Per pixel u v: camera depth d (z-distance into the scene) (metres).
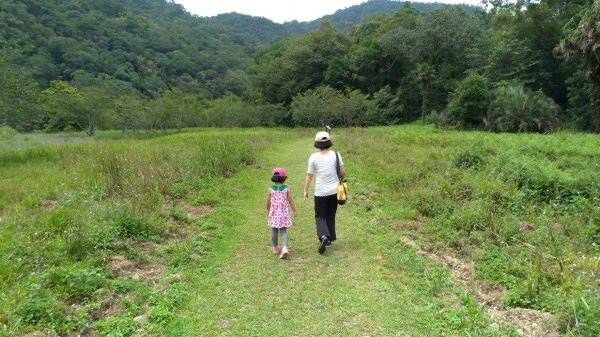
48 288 4.30
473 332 3.84
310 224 7.17
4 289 4.17
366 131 28.98
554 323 3.90
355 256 5.73
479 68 44.12
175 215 7.25
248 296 4.55
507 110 28.84
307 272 5.19
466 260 5.66
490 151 11.91
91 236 5.53
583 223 7.08
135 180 8.78
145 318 4.06
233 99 68.06
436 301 4.45
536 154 12.90
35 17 80.06
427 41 48.31
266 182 10.59
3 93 17.77
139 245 5.86
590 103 30.16
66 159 13.26
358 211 7.97
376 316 4.16
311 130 35.38
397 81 55.72
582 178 8.66
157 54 101.19
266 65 63.94
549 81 38.28
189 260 5.50
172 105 42.88
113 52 87.94
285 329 3.92
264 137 23.31
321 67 58.00
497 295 4.60
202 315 4.16
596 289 4.24
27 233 5.81
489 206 7.38
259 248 6.03
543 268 5.04
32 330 3.65
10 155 14.79
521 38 39.59
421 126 38.69
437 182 8.98
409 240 6.42
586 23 24.67
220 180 10.27
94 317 4.04
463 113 31.31
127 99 43.41
